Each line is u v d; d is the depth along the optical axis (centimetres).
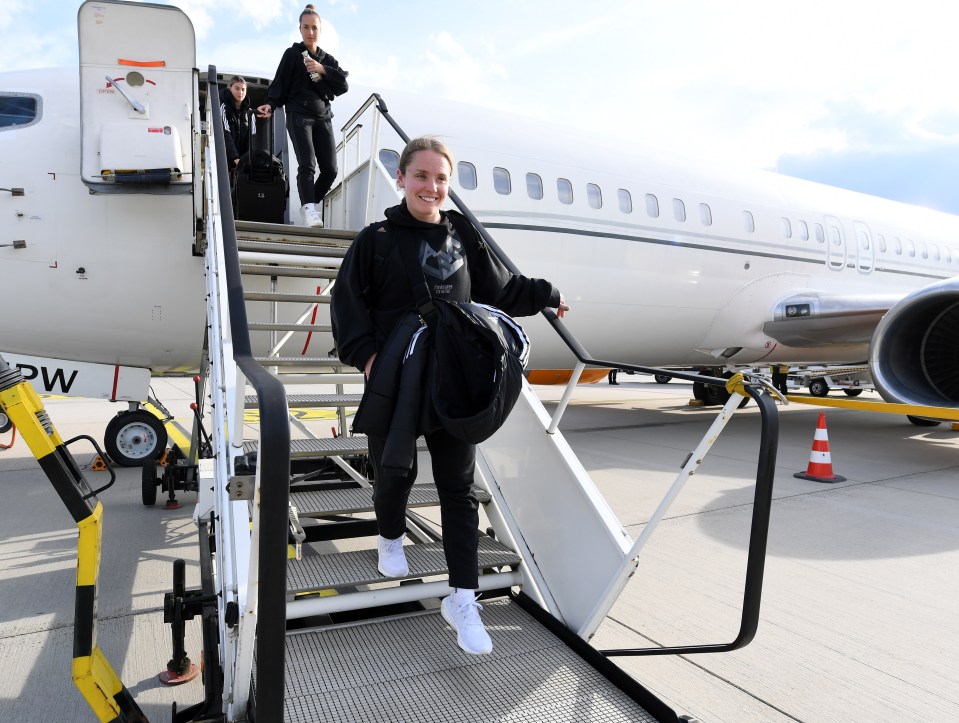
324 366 291
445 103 703
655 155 860
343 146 506
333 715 184
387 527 221
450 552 202
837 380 1923
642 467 700
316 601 221
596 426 1059
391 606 269
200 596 267
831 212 1043
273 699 121
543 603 256
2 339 530
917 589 372
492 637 232
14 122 509
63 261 503
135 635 308
